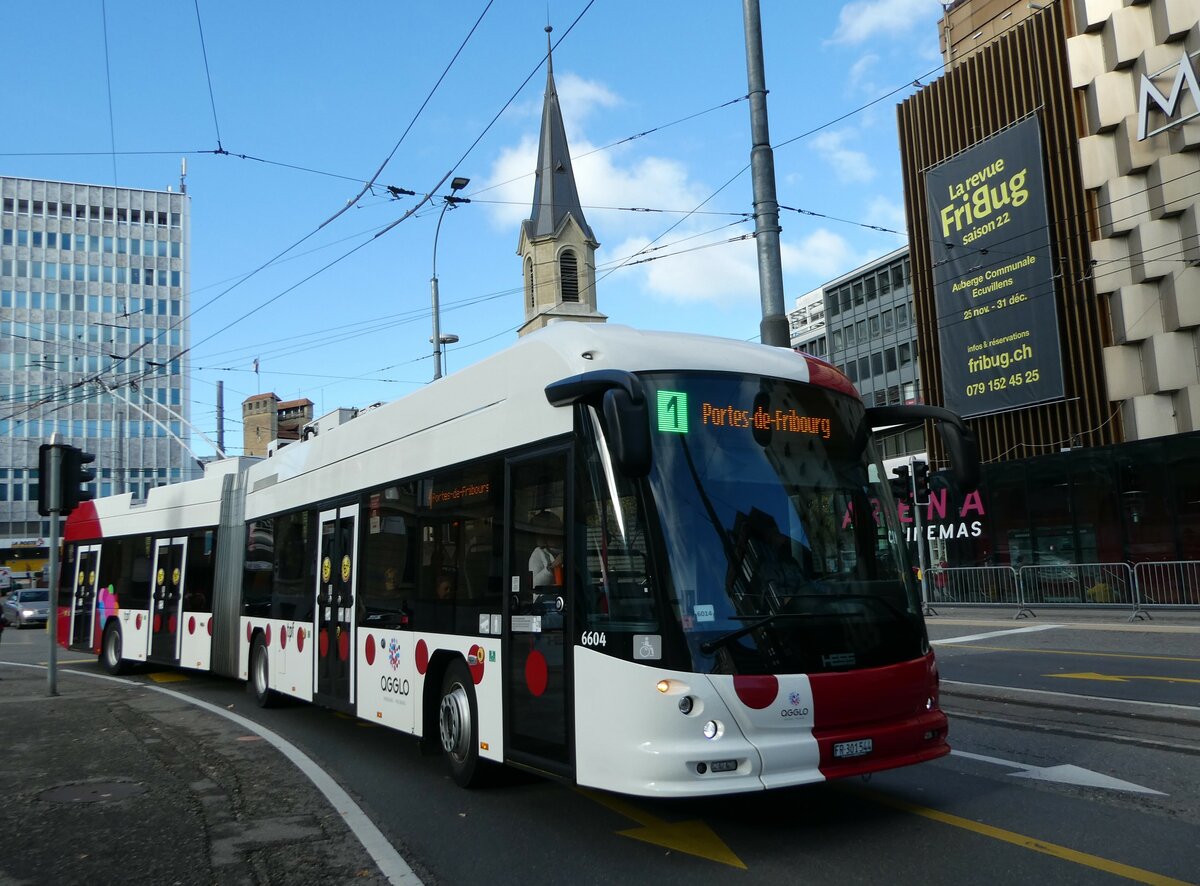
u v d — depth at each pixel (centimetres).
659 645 542
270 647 1182
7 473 7862
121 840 593
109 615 1731
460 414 779
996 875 507
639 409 515
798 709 548
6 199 8025
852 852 551
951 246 3250
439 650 773
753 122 1322
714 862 541
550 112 5553
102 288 8244
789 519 595
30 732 989
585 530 600
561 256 5381
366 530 943
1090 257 2819
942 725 603
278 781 763
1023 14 4078
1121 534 2558
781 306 1292
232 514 1360
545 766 617
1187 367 2583
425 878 525
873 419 683
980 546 3002
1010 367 3045
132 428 8119
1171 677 1217
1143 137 2616
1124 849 546
